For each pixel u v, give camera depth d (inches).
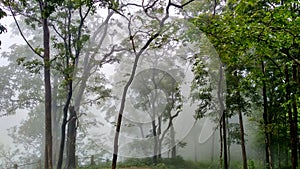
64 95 402.9
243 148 541.6
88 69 250.8
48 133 364.2
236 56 370.0
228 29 342.6
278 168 654.5
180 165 249.0
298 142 535.5
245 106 528.1
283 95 543.2
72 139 376.2
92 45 259.9
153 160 259.1
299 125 566.3
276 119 593.0
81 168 376.8
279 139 621.3
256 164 681.6
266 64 515.8
